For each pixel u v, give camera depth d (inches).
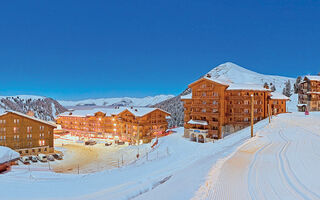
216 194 389.7
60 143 3390.7
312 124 1498.5
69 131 4101.9
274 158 676.7
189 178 518.0
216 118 2397.9
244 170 549.3
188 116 2652.6
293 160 632.4
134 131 3090.6
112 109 3870.6
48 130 2605.8
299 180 457.7
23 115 2416.3
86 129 3853.3
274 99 2529.5
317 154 699.4
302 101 3021.7
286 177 480.7
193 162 823.1
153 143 2541.8
